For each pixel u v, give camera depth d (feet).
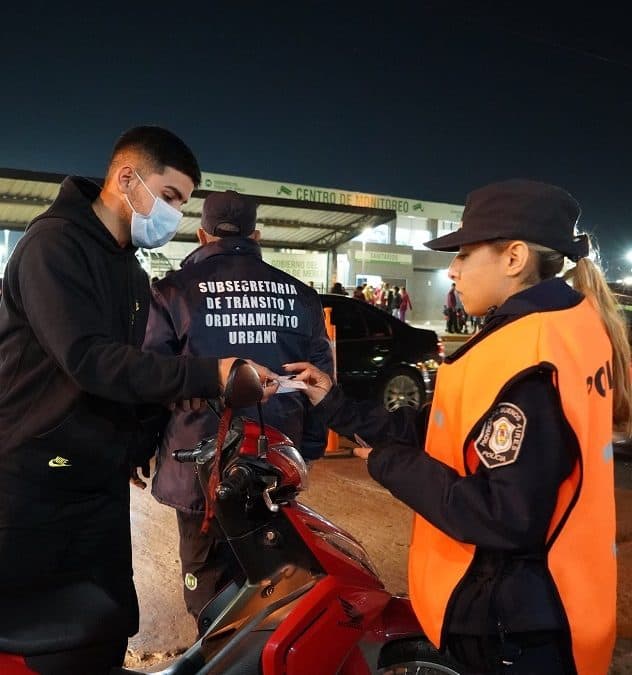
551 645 4.99
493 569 4.97
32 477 6.80
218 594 7.73
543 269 5.34
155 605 12.01
